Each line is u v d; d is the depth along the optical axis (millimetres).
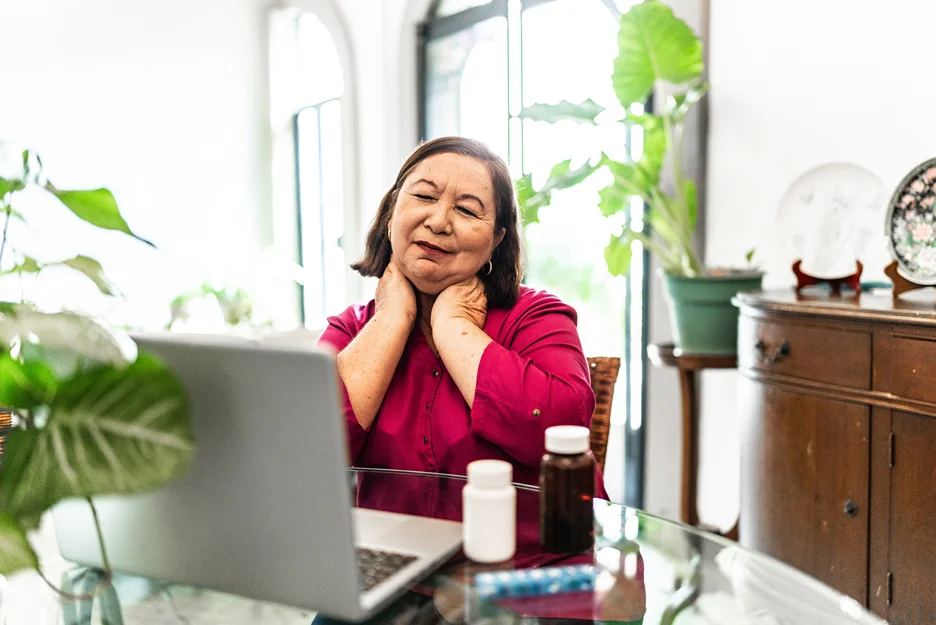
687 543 972
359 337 1296
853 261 2002
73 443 625
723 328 2146
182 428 624
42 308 680
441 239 1258
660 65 2217
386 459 1306
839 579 1570
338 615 720
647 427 2770
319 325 4617
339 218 4426
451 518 973
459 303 1280
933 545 1383
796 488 1663
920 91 1903
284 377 673
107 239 3979
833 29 2098
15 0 3801
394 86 3785
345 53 4074
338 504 688
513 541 883
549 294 1387
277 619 813
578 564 867
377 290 1352
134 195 4164
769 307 1697
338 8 4105
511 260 1347
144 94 4184
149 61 4188
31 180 791
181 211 4320
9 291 775
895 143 1962
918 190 1692
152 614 830
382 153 3893
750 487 1812
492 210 1288
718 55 2439
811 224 2096
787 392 1679
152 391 621
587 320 3658
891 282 1893
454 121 3668
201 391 708
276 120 4613
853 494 1531
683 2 2525
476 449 1246
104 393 622
